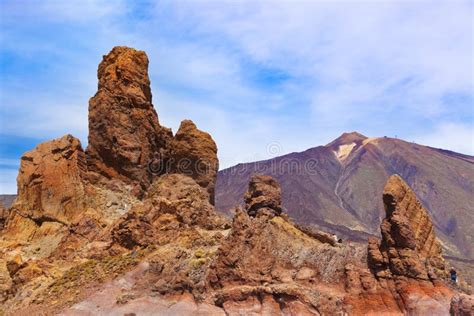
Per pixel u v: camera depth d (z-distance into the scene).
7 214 90.69
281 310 57.28
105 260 68.38
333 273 60.59
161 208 72.94
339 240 74.06
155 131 89.94
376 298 57.41
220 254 62.12
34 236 80.25
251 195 70.62
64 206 80.44
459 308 53.03
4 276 73.19
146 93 91.75
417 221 62.84
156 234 70.31
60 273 69.19
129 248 69.94
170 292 60.22
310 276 60.56
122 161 84.81
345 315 57.03
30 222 81.38
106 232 73.62
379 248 60.53
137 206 72.50
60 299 63.62
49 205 81.25
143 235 69.94
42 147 85.25
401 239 59.16
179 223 72.62
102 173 85.00
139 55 91.50
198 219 74.88
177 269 63.44
